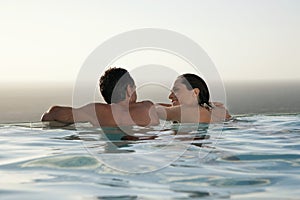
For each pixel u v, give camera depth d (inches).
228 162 114.7
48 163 114.4
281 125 189.2
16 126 185.2
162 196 84.4
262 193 86.2
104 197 84.0
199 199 82.4
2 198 83.7
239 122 197.2
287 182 94.7
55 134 163.5
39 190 89.2
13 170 107.7
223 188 90.0
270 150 131.3
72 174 102.4
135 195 85.0
